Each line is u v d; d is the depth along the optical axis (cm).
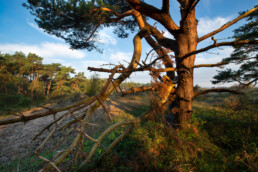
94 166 275
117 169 267
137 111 763
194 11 393
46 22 732
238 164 271
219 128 416
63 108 159
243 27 792
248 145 312
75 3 636
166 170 248
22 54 4356
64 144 438
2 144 552
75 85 4944
